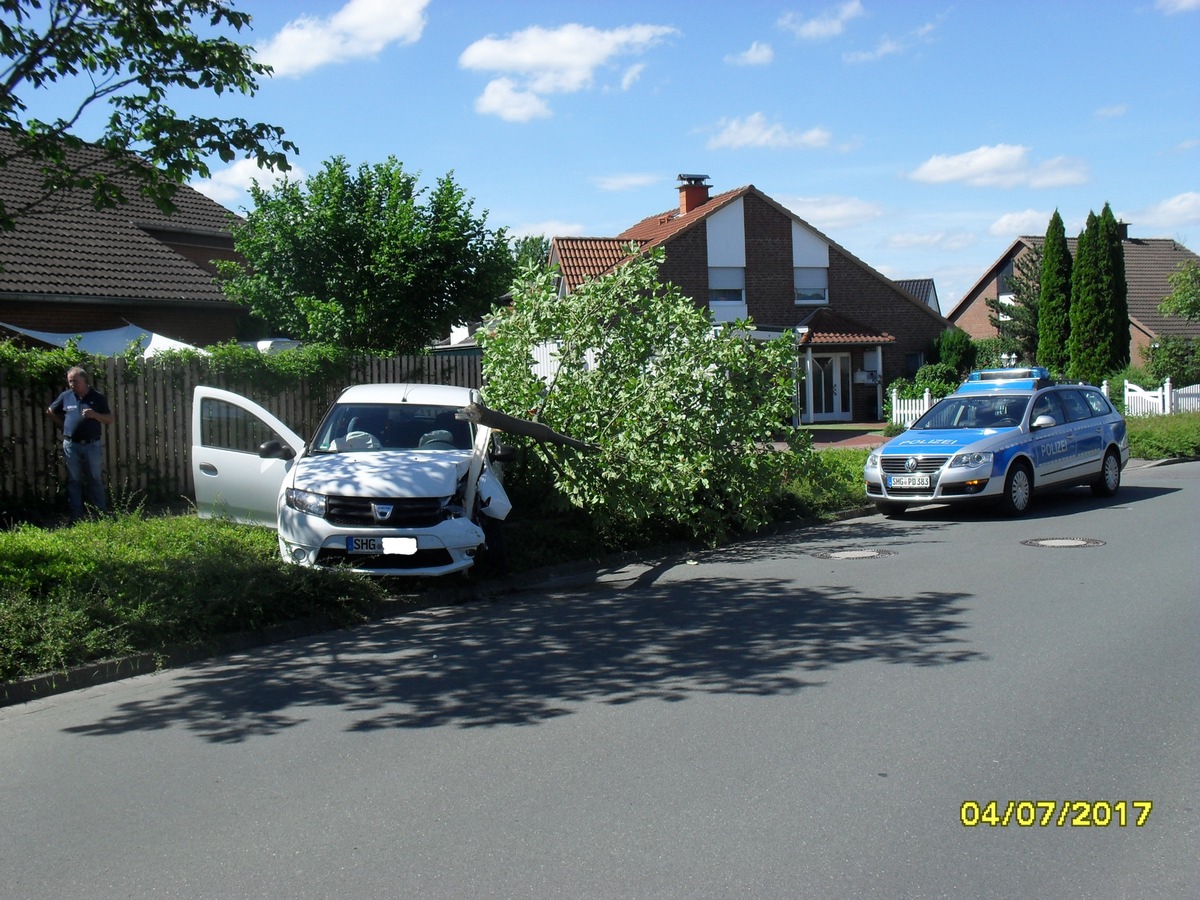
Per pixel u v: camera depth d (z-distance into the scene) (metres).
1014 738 5.32
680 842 4.18
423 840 4.26
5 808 4.75
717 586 9.56
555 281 12.42
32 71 8.86
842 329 35.91
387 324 19.25
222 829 4.44
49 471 12.59
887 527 13.36
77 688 6.79
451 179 19.77
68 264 19.20
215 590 7.96
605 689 6.36
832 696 6.09
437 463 9.52
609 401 11.34
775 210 36.22
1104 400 16.22
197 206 26.00
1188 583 9.06
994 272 54.56
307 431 15.13
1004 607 8.33
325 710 6.12
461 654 7.33
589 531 11.33
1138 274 46.47
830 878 3.86
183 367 13.78
